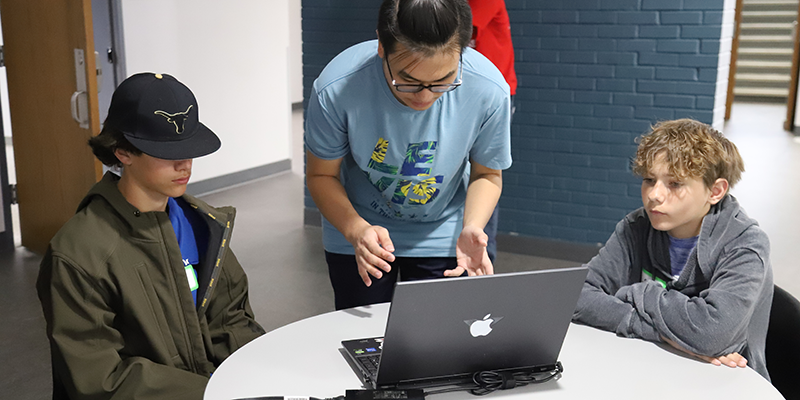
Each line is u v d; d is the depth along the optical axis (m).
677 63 4.10
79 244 1.56
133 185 1.64
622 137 4.32
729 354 1.55
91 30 3.74
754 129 9.57
